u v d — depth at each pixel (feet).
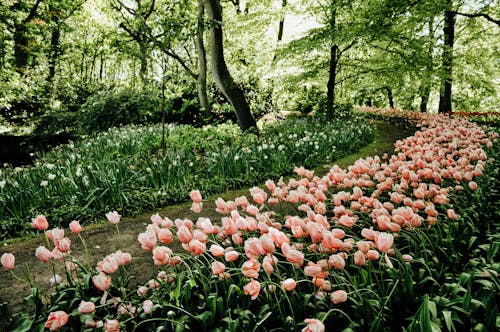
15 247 12.39
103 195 15.98
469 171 11.70
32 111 51.62
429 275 7.00
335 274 6.31
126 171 19.03
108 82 62.95
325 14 47.83
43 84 48.62
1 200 14.32
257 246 5.82
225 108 50.88
